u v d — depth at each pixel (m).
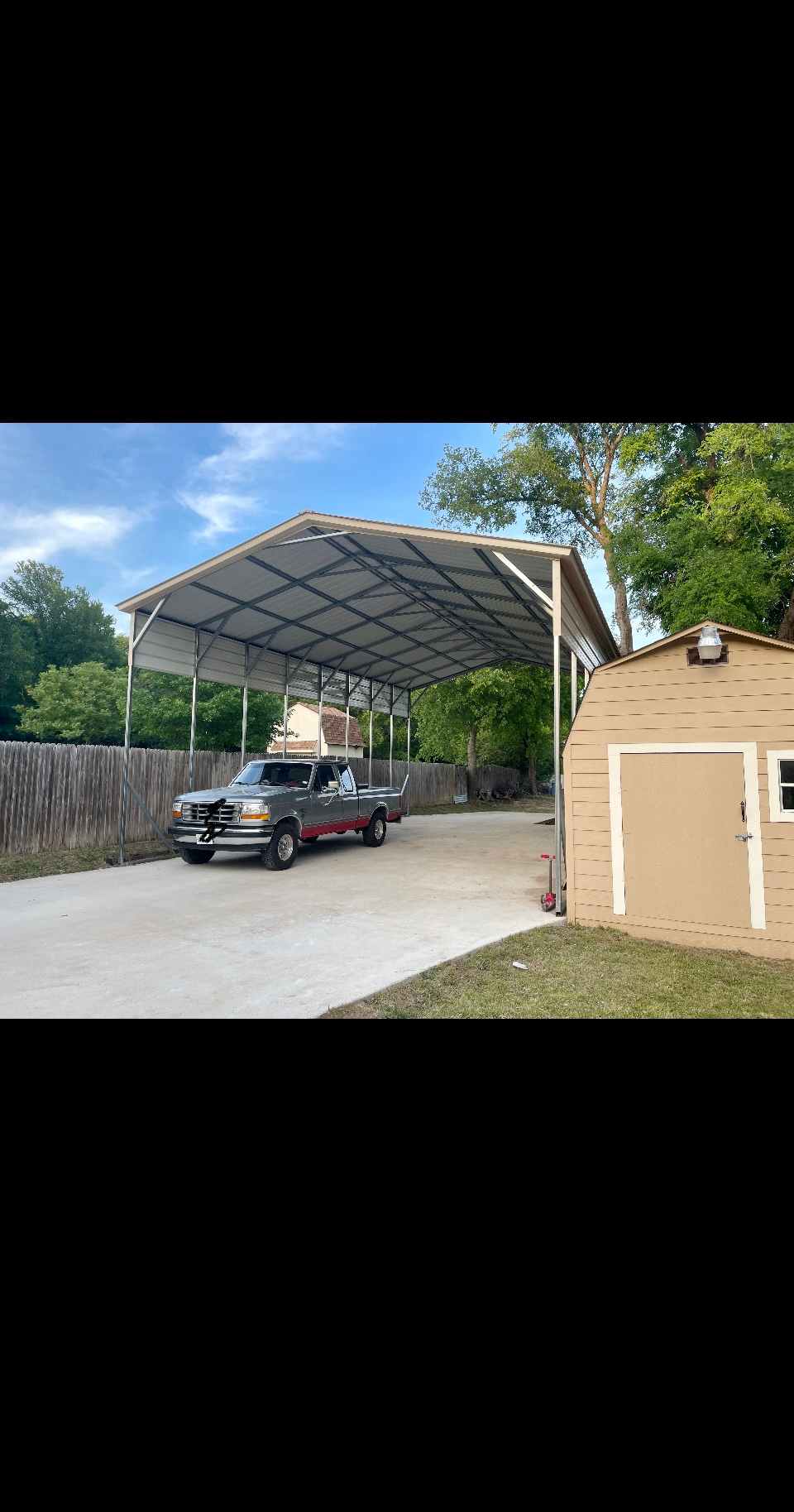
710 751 6.85
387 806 13.66
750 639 6.71
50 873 10.06
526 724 28.00
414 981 5.20
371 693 21.14
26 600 38.28
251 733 26.81
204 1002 4.68
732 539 13.55
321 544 10.53
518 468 21.08
